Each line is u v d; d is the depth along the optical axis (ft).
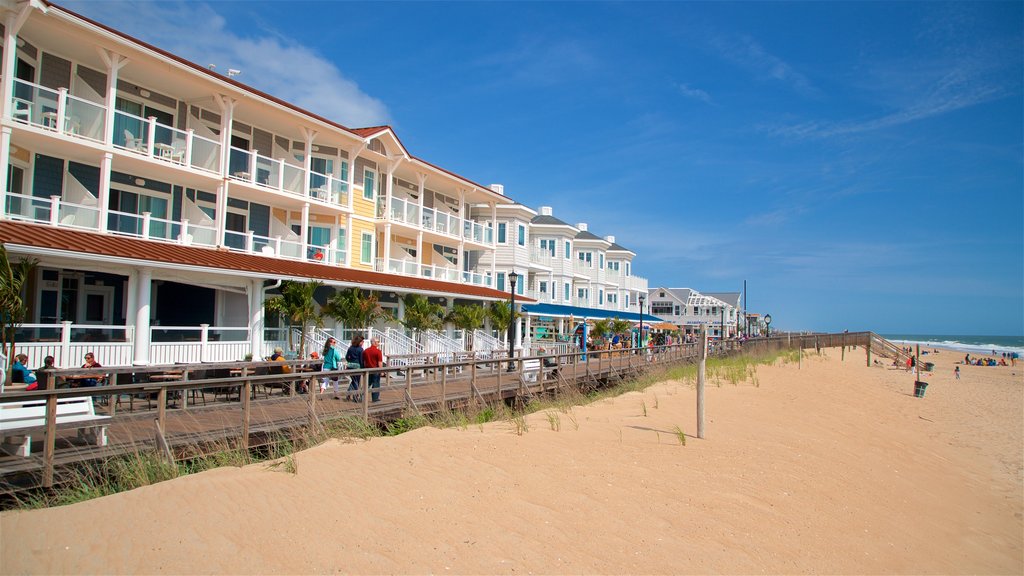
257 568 15.80
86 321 62.85
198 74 63.10
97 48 56.34
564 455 30.42
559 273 155.53
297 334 72.33
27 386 38.17
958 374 144.87
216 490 21.52
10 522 17.94
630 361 83.71
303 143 84.43
